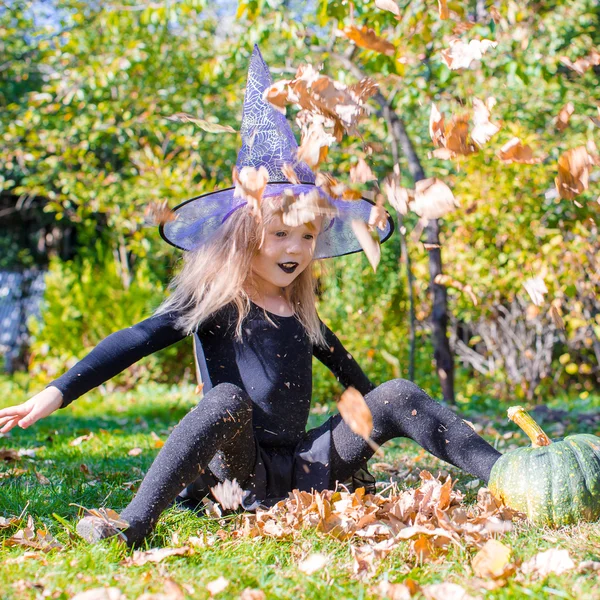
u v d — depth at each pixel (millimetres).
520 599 1765
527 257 7633
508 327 9648
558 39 7477
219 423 2334
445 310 7414
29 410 2361
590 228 7441
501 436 5316
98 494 3057
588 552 2104
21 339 14047
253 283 2740
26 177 10836
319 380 8578
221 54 8359
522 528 2312
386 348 8820
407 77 7035
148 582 1904
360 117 2082
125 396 9484
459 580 1909
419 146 9461
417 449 4434
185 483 2312
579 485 2359
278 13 6535
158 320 2621
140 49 8875
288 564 2086
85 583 1900
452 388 7449
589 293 8039
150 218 2701
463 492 3043
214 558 2109
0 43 11797
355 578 1954
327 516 2316
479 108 2172
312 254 2750
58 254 14867
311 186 2609
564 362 8984
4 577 1933
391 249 8992
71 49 9188
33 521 2518
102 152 11734
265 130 2732
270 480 2576
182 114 2395
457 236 8008
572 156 2080
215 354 2682
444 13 2463
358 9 5648
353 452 2604
